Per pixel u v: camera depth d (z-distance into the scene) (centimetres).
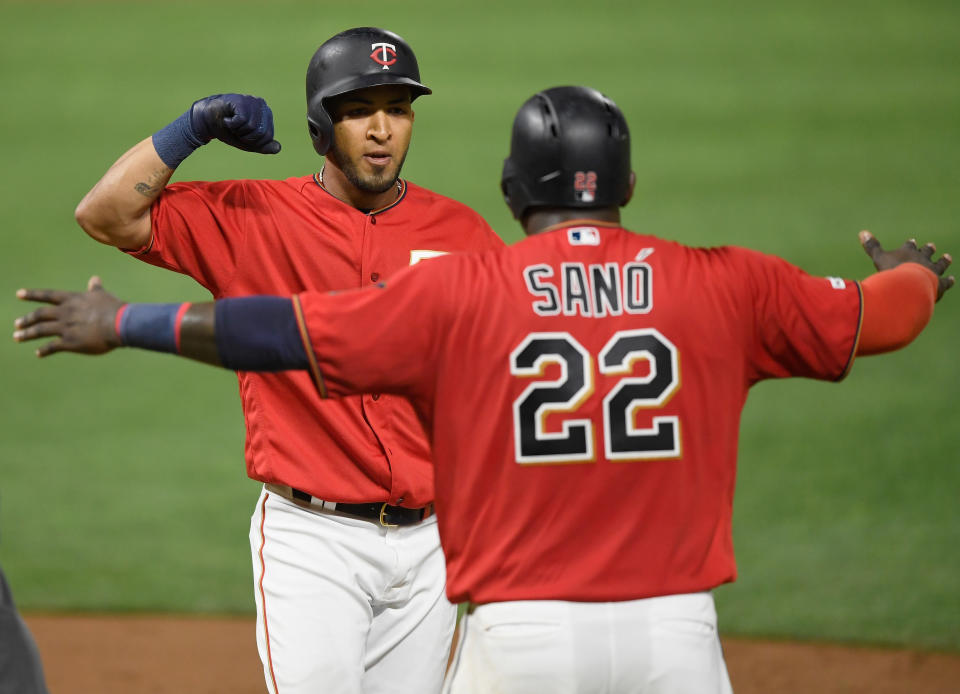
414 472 1343
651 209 5788
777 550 2573
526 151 1027
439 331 990
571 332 989
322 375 983
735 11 11894
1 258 5044
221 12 12050
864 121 7662
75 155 6975
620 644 990
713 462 1019
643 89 8769
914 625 2225
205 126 1248
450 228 1431
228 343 964
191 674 2045
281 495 1364
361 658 1335
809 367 1055
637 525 996
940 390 3512
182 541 2642
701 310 1008
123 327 972
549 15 11906
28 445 3241
